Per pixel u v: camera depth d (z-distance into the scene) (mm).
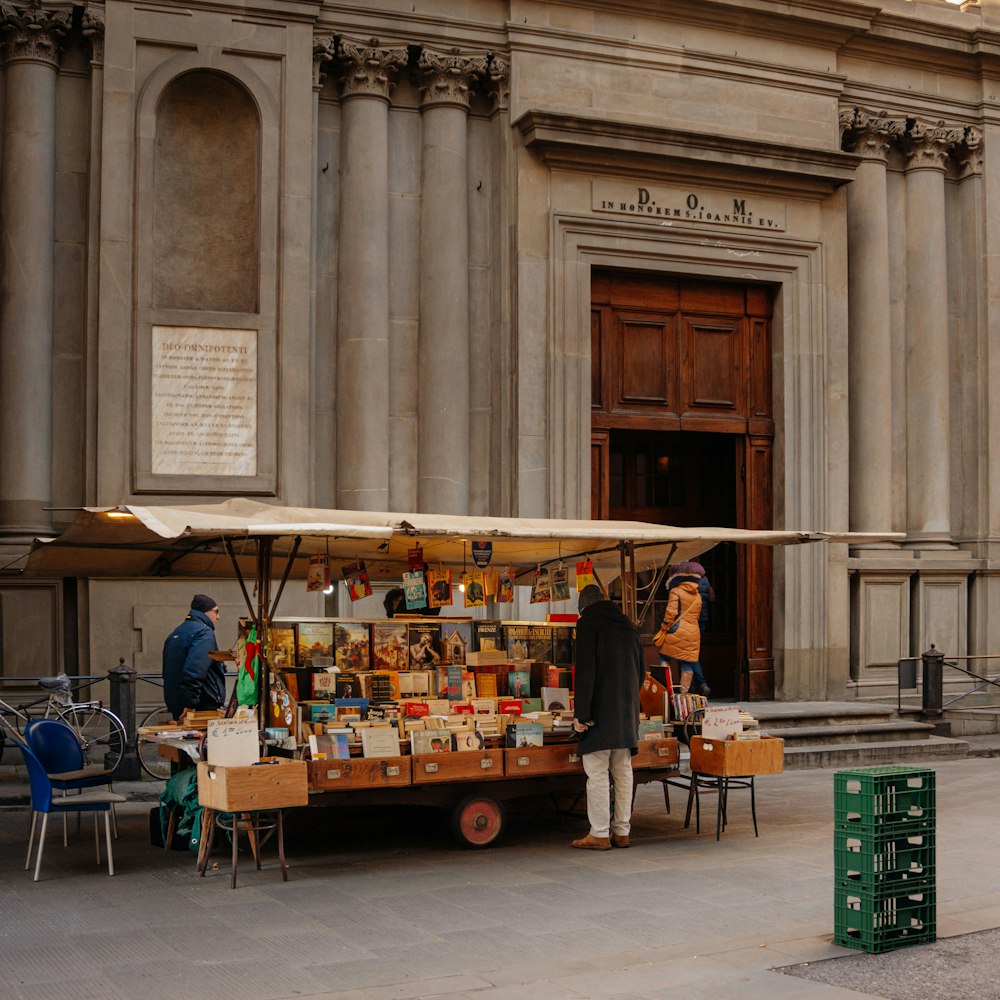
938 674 15250
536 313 14383
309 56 13586
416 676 9211
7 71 12891
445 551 10180
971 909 7398
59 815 10352
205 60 13188
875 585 16281
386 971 6113
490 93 14633
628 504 16047
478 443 14500
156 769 11523
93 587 12500
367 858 8734
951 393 17094
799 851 8984
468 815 9000
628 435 16109
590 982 5949
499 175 14531
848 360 16484
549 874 8234
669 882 8016
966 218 17078
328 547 9695
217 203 13539
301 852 8938
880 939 6492
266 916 7133
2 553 12383
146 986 5875
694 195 15195
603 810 9000
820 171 15641
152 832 9180
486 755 8906
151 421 12938
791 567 15672
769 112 15688
